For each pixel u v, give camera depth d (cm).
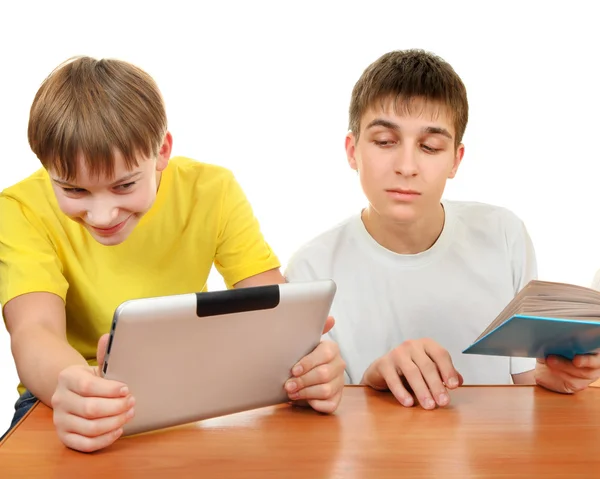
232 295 95
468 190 312
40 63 289
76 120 107
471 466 88
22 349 119
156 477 85
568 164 309
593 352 115
